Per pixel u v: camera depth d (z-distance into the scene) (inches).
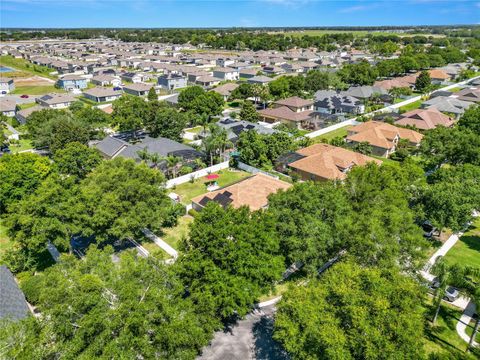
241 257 1330.0
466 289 1366.9
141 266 1197.1
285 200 1615.4
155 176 2094.0
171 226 2225.6
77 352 979.9
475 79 6796.3
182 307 1181.7
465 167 2261.3
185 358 1076.5
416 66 7121.1
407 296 1075.3
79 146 2785.4
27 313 1306.6
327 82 5733.3
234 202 2198.6
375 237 1401.3
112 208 1836.9
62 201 1788.9
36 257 1908.2
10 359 907.4
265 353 1315.2
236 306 1270.9
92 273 1201.4
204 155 3184.1
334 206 1626.5
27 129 3836.1
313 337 1052.5
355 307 1025.5
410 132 3511.3
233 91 5265.8
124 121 3486.7
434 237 2057.1
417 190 1969.7
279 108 4453.7
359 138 3444.9
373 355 949.8
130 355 971.9
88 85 6806.1
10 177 2218.3
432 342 1349.7
